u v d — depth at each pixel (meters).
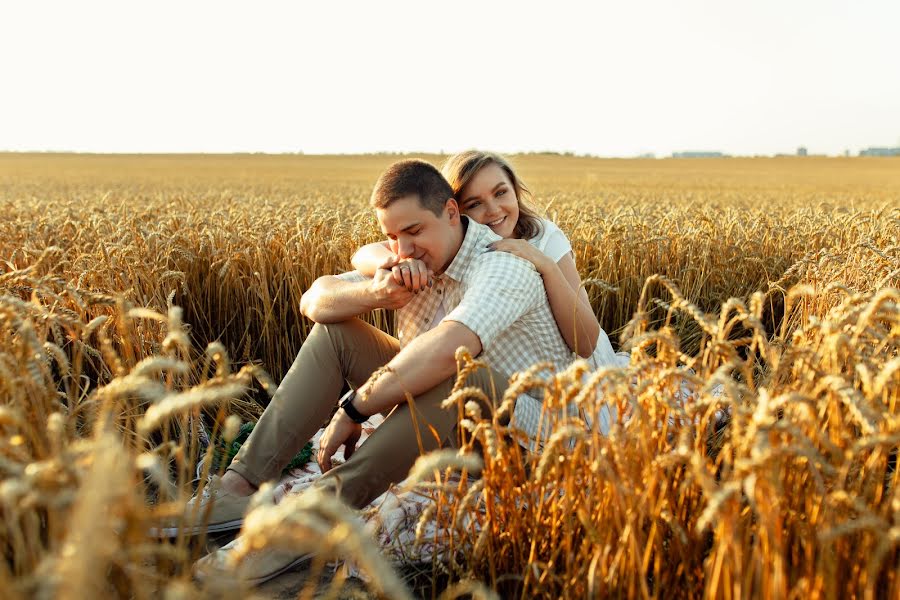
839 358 1.90
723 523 1.43
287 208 8.97
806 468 1.66
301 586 2.25
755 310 1.81
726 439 1.97
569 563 1.82
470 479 2.44
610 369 1.62
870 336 1.93
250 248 4.96
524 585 1.89
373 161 68.69
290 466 3.24
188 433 2.98
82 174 42.47
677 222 6.59
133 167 54.38
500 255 2.64
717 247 5.61
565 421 1.79
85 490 1.02
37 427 1.81
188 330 3.54
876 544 1.52
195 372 3.47
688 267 5.19
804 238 6.04
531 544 1.98
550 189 27.45
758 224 6.45
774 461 1.37
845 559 1.59
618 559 1.64
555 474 1.87
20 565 1.42
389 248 3.10
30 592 1.40
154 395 1.33
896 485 1.68
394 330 4.80
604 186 32.50
